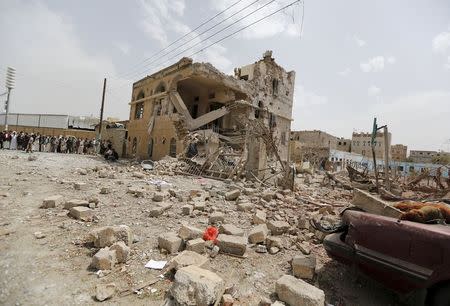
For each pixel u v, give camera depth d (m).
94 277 3.50
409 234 3.04
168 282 3.49
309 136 60.69
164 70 27.12
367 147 72.00
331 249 3.79
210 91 29.42
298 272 3.91
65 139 28.64
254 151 14.70
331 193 14.43
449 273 2.72
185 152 19.94
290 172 13.10
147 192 8.73
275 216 6.94
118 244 4.00
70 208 6.10
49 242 4.46
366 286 3.81
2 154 18.16
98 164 18.39
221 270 3.98
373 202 3.94
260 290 3.53
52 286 3.25
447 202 5.10
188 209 6.68
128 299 3.09
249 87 29.17
